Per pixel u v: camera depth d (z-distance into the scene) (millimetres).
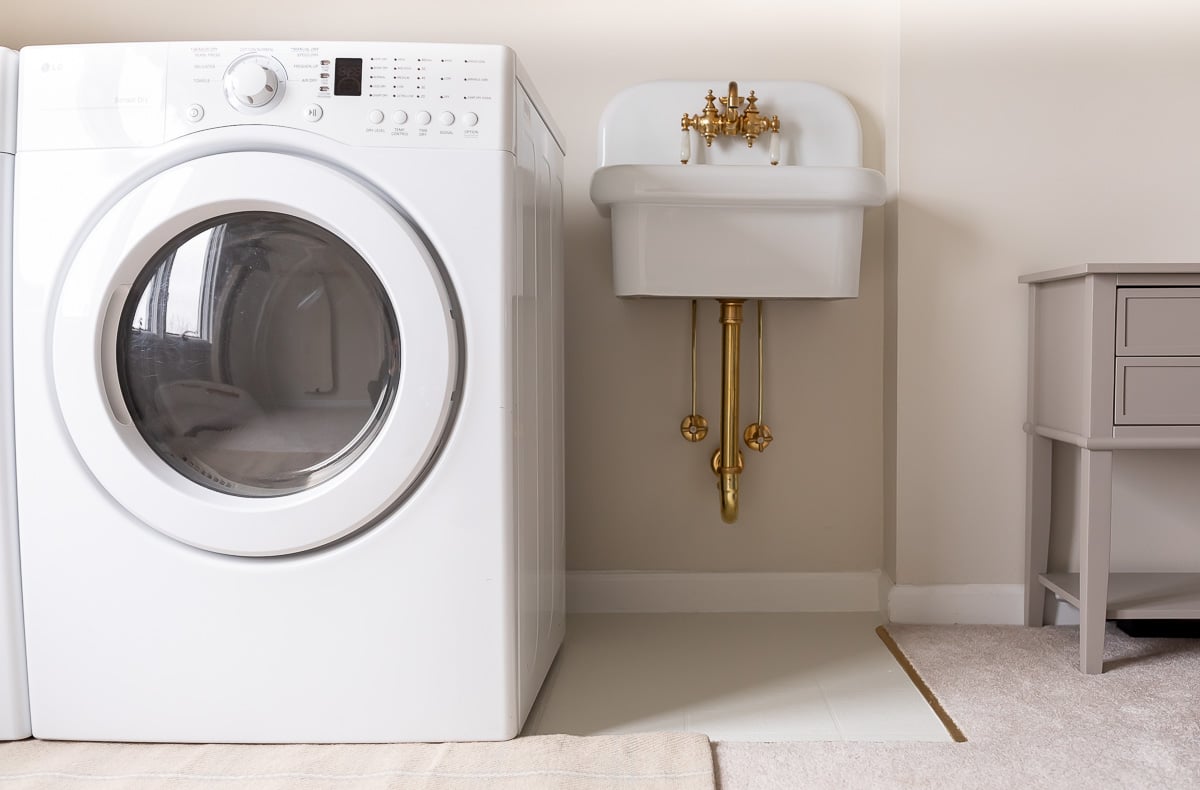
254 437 1225
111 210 1162
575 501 1932
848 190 1590
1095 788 1121
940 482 1818
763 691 1472
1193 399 1471
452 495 1194
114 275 1159
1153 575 1787
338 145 1174
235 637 1215
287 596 1207
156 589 1214
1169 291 1463
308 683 1217
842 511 1927
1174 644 1651
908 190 1801
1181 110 1782
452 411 1197
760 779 1152
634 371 1918
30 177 1189
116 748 1223
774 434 1926
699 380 1915
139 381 1220
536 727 1322
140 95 1184
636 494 1932
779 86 1872
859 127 1875
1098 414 1483
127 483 1180
